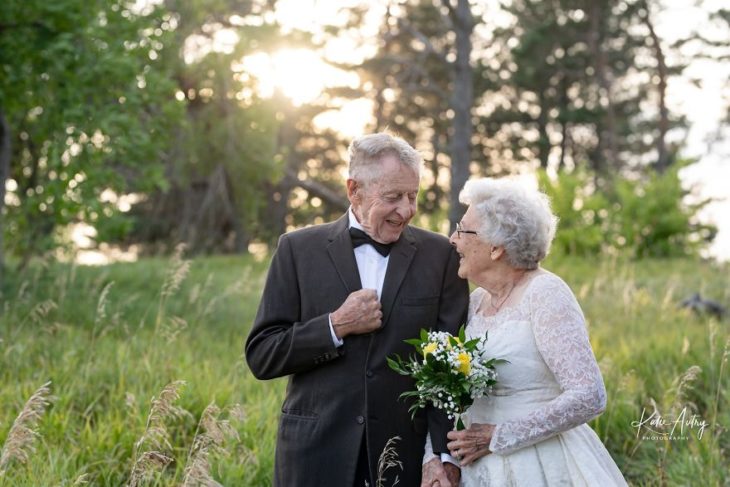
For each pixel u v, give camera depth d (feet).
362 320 10.28
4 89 28.94
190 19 47.34
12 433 11.15
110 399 17.26
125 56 29.71
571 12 103.65
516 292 10.28
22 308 25.38
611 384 18.66
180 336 23.56
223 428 12.60
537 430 9.54
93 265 39.17
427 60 91.81
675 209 53.47
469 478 10.26
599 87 106.01
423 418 10.73
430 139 106.93
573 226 52.54
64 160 29.07
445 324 10.82
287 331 10.52
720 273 40.47
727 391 18.38
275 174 52.65
